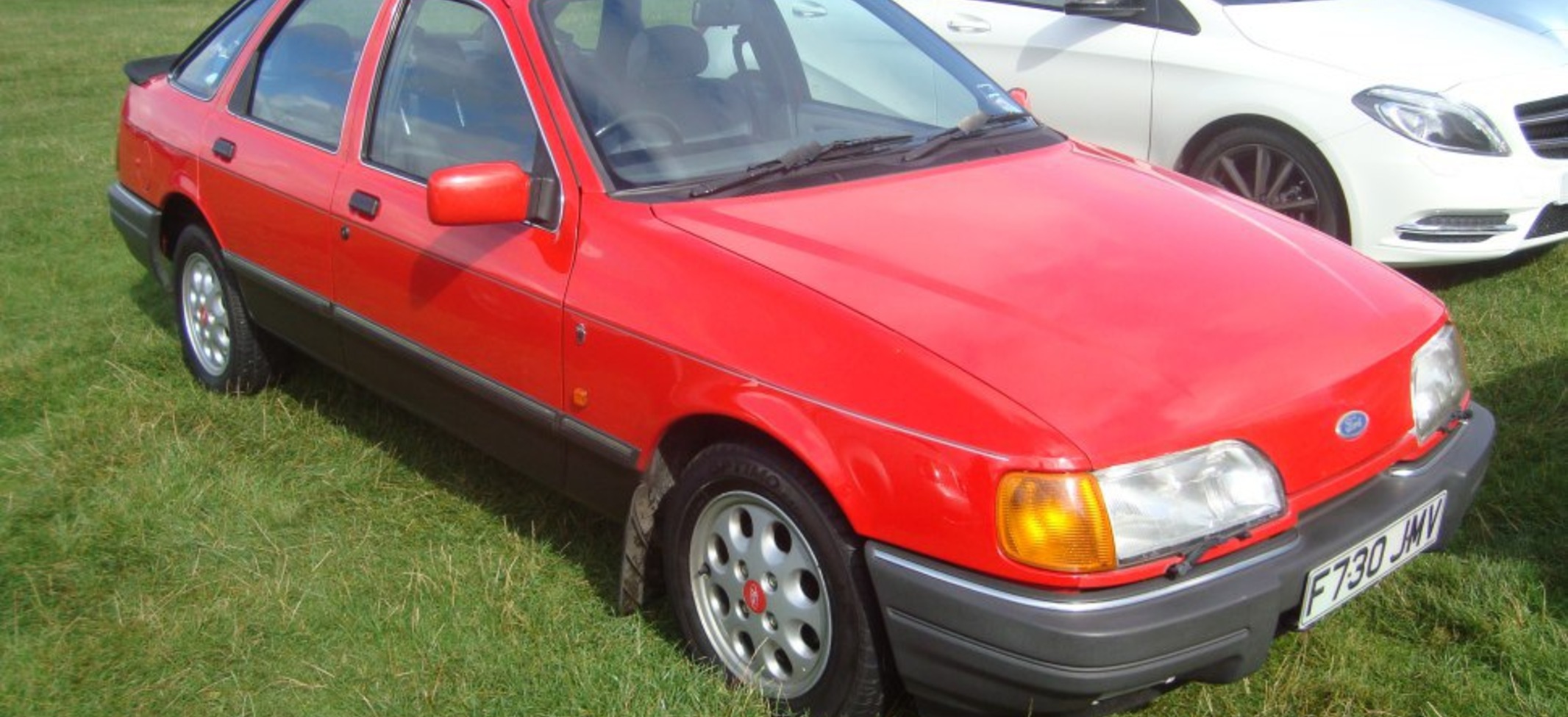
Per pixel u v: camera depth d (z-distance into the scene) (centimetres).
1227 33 598
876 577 279
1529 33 607
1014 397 270
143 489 437
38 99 1165
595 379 335
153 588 385
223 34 512
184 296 530
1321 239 353
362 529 414
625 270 331
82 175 884
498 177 342
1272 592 270
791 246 319
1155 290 305
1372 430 296
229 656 351
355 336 422
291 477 448
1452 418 322
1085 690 262
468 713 324
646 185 349
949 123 400
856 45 416
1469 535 379
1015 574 264
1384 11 612
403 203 394
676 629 354
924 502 272
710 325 310
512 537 404
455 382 382
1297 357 291
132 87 558
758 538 310
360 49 430
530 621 359
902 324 289
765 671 320
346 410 499
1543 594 349
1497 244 549
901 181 359
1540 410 450
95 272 677
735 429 313
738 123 376
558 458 360
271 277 456
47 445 475
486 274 362
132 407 503
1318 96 561
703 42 388
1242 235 341
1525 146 546
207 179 483
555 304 343
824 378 289
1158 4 620
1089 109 642
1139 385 274
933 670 278
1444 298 561
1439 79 553
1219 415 273
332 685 338
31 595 384
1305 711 314
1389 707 312
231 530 415
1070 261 315
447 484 441
